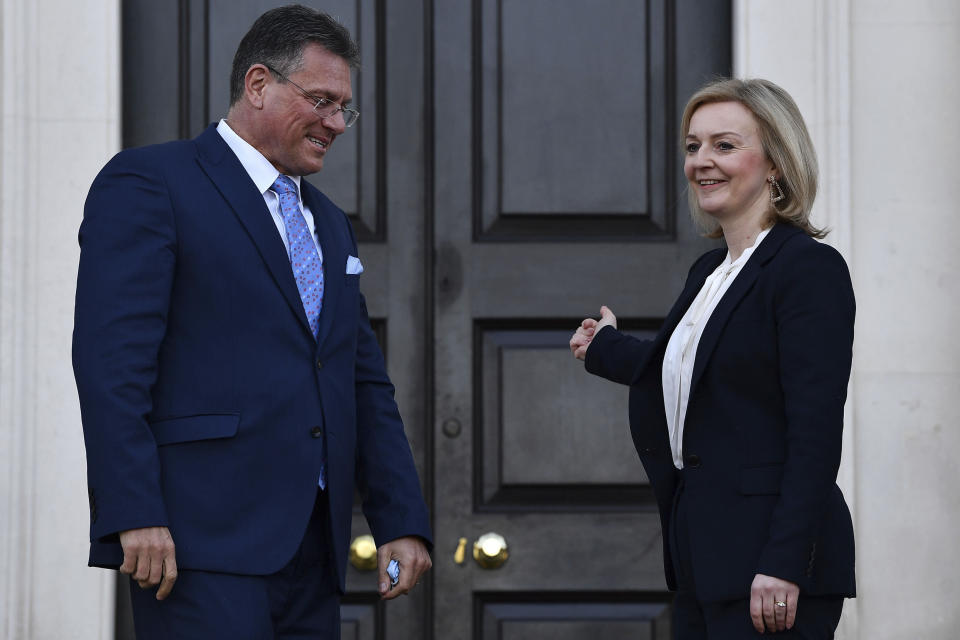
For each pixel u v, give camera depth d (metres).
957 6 13.23
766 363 8.59
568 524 13.74
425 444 13.81
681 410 9.00
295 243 9.31
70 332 12.96
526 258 13.86
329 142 9.45
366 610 13.71
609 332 10.63
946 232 13.14
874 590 12.92
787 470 8.26
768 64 13.24
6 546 12.70
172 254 8.70
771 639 8.33
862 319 13.09
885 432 13.02
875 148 13.20
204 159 9.15
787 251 8.66
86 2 13.17
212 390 8.70
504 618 13.69
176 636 8.47
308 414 8.95
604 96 13.95
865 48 13.24
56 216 13.04
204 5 13.92
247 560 8.57
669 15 13.97
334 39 9.30
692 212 9.90
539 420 13.82
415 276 13.87
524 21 13.98
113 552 8.45
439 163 13.89
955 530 12.95
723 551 8.52
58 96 13.13
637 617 13.70
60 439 12.91
